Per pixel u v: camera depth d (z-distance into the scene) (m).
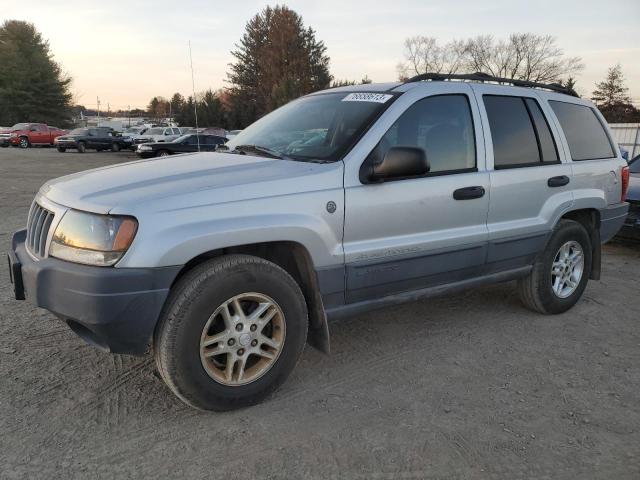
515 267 4.39
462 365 3.74
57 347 3.81
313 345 3.45
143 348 2.81
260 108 66.62
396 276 3.56
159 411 3.05
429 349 3.99
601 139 5.05
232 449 2.72
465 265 3.94
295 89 58.50
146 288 2.67
